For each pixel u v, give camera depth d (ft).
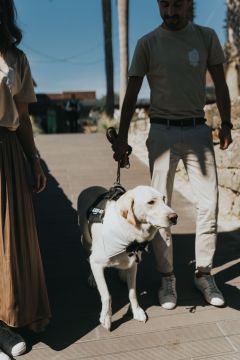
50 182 24.62
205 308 10.66
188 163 10.80
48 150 34.14
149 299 11.16
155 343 9.23
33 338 9.49
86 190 11.70
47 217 18.63
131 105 10.62
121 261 9.48
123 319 10.18
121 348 9.08
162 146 10.51
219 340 9.30
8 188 8.39
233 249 14.48
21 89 8.57
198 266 11.23
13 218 8.48
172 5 9.71
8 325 8.74
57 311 10.68
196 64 10.17
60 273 12.90
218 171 19.36
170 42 10.12
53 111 73.05
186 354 8.84
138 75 10.44
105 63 58.18
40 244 15.37
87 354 8.91
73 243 15.43
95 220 9.74
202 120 10.70
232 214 17.87
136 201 8.80
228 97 11.08
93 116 78.38
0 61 7.98
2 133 8.40
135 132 33.58
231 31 32.14
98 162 29.45
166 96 10.36
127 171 26.78
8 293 8.46
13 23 8.16
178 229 16.67
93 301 11.19
